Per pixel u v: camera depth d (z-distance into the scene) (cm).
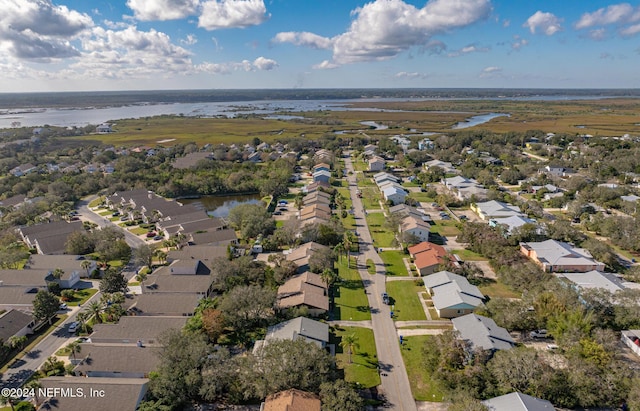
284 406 5431
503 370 6094
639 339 7094
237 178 19750
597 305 7781
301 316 8000
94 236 12225
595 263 10038
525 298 8206
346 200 17250
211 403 6125
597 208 14850
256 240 12450
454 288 8762
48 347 7625
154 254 11206
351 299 9119
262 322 7994
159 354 6531
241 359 6481
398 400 6156
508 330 7756
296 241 12069
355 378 6594
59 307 8731
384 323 8194
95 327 7656
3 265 11100
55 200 16875
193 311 8369
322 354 6322
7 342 7419
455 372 6288
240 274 9600
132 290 9725
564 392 5881
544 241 11188
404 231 12088
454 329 7538
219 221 13900
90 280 10469
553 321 7369
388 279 10062
